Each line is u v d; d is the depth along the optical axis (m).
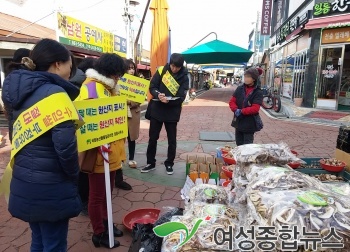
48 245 1.81
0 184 2.01
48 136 1.61
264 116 11.14
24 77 1.60
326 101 11.55
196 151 5.85
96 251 2.49
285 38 16.45
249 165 2.11
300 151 5.80
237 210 1.80
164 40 5.80
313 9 11.47
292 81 14.73
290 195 1.45
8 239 2.67
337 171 3.30
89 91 2.29
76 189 1.81
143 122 9.26
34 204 1.64
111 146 2.47
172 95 4.02
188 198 2.25
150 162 4.45
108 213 2.46
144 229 2.12
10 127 1.81
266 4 23.25
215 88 39.25
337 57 11.18
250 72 3.71
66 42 9.78
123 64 2.42
